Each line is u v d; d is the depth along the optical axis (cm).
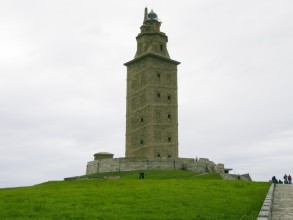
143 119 10738
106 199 3384
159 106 10762
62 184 5778
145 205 3027
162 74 11056
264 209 2011
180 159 9969
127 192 3869
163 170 9369
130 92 11388
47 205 3070
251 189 4191
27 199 3434
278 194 3284
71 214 2656
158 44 11281
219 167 10938
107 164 10094
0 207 2980
